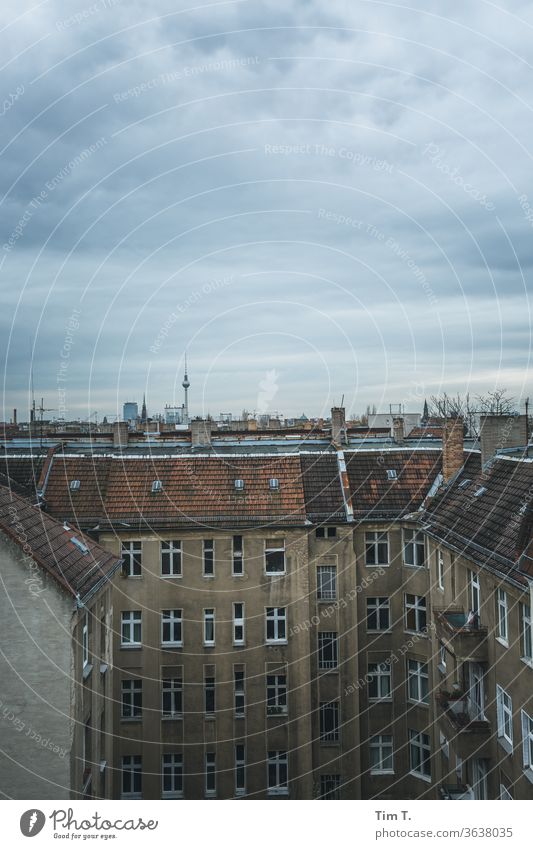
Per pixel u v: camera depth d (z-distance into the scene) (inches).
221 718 1481.3
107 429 2726.4
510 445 1451.8
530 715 900.6
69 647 924.6
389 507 1577.3
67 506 1574.8
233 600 1509.6
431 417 3038.9
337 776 1505.9
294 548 1524.4
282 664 1499.8
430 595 1445.6
